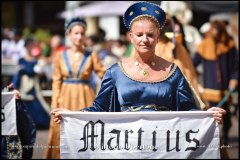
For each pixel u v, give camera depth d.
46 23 38.84
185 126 7.44
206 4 19.61
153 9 7.61
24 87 18.20
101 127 7.48
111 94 7.78
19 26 38.66
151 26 7.57
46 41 31.08
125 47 22.44
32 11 39.94
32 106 18.27
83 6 24.42
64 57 12.66
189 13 18.69
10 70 22.27
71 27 12.62
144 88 7.57
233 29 20.19
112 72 7.74
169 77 7.65
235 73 15.17
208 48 15.28
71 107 12.53
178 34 11.77
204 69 15.39
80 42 12.61
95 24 31.05
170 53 11.18
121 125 7.46
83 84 12.62
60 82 12.69
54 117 7.55
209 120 7.47
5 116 9.45
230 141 16.36
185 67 11.26
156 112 7.41
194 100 7.86
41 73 19.28
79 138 7.51
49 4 38.41
